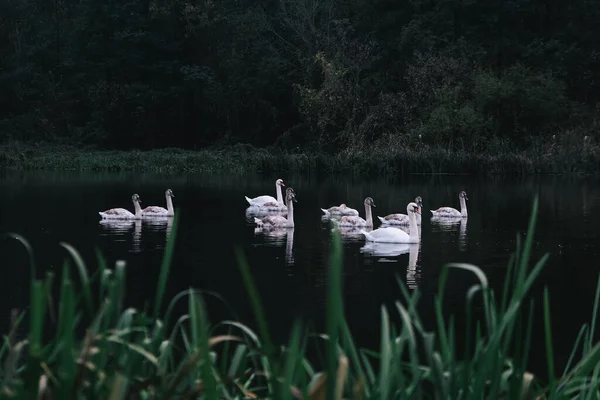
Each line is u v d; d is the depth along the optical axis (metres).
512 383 4.34
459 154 56.75
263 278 17.34
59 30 82.06
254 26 75.31
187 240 23.59
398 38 70.06
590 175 54.94
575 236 24.31
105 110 75.88
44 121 75.69
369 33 71.44
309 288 16.19
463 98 63.31
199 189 44.00
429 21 69.06
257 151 69.38
